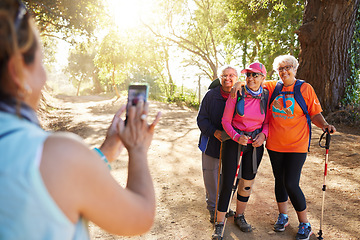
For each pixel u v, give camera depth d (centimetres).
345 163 585
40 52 72
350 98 1061
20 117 67
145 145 91
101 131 1088
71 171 63
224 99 357
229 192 341
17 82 66
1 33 63
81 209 67
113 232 74
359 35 1084
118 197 71
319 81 1049
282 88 343
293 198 338
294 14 2008
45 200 60
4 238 58
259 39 2403
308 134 339
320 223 344
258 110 333
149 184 85
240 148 335
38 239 60
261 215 407
